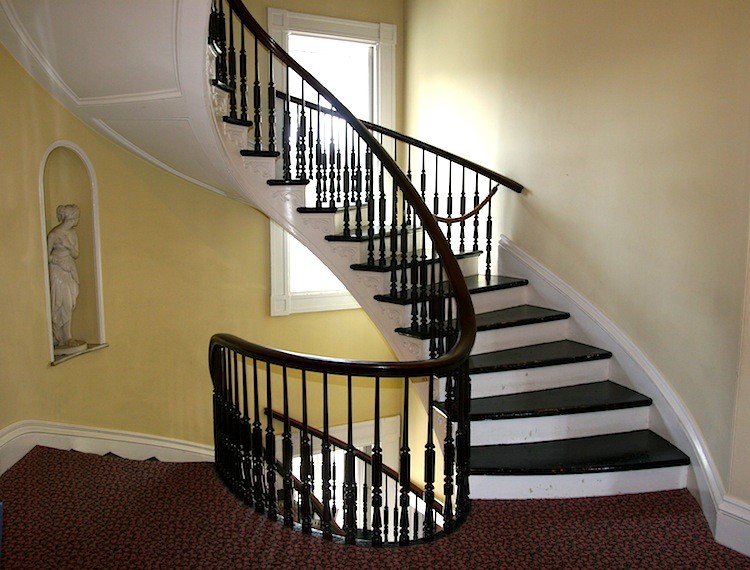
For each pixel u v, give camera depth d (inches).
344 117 152.3
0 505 76.9
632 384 140.9
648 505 116.0
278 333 216.5
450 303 123.0
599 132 145.9
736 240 109.9
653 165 130.6
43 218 144.3
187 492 118.7
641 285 135.9
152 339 186.2
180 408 196.4
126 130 158.7
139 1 116.0
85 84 139.9
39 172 143.3
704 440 117.6
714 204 115.1
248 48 201.8
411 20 224.7
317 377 224.4
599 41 144.3
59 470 128.4
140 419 183.9
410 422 234.4
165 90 136.6
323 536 102.0
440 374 101.7
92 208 164.9
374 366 92.7
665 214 128.0
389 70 229.5
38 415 143.6
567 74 155.2
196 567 94.0
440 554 98.3
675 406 126.5
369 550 98.3
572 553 100.0
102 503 114.4
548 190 164.6
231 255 203.8
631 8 134.8
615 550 101.4
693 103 119.7
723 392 112.9
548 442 130.6
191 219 193.3
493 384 139.0
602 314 148.7
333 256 158.6
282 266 212.7
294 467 225.5
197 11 117.6
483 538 103.5
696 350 120.6
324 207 161.3
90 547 99.4
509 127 178.7
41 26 123.0
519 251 175.6
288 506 105.1
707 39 116.3
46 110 146.0
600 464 119.0
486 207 190.1
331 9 217.0
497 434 128.6
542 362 141.3
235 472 119.1
